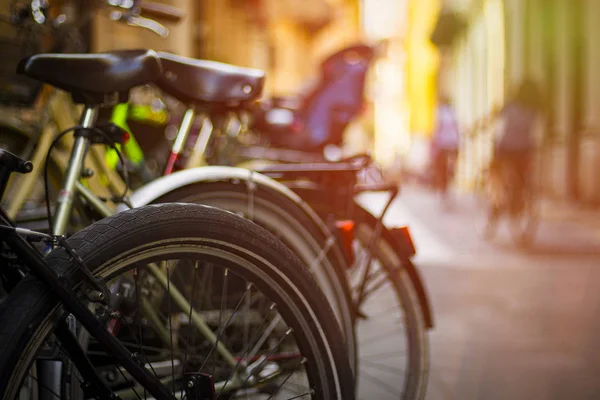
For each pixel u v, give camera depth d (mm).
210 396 1944
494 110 24188
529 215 9992
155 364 2422
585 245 9859
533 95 10586
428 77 52500
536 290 6832
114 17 3340
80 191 2395
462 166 30562
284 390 2586
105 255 1793
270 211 2645
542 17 18844
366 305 3279
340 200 2979
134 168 3912
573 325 5551
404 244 3086
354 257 2773
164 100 4469
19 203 3166
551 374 4383
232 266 1977
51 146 2219
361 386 3908
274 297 2025
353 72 5277
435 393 4020
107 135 2334
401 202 20250
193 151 3121
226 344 2678
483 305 6238
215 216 1947
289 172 2947
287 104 5301
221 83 2756
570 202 16938
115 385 2383
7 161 1765
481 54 27047
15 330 1668
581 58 16688
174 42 9375
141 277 2506
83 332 2156
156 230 1859
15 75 3346
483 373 4402
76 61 2256
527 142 10305
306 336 2051
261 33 20781
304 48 29719
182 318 2727
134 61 2291
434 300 6438
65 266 1742
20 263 1794
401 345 4379
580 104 16625
